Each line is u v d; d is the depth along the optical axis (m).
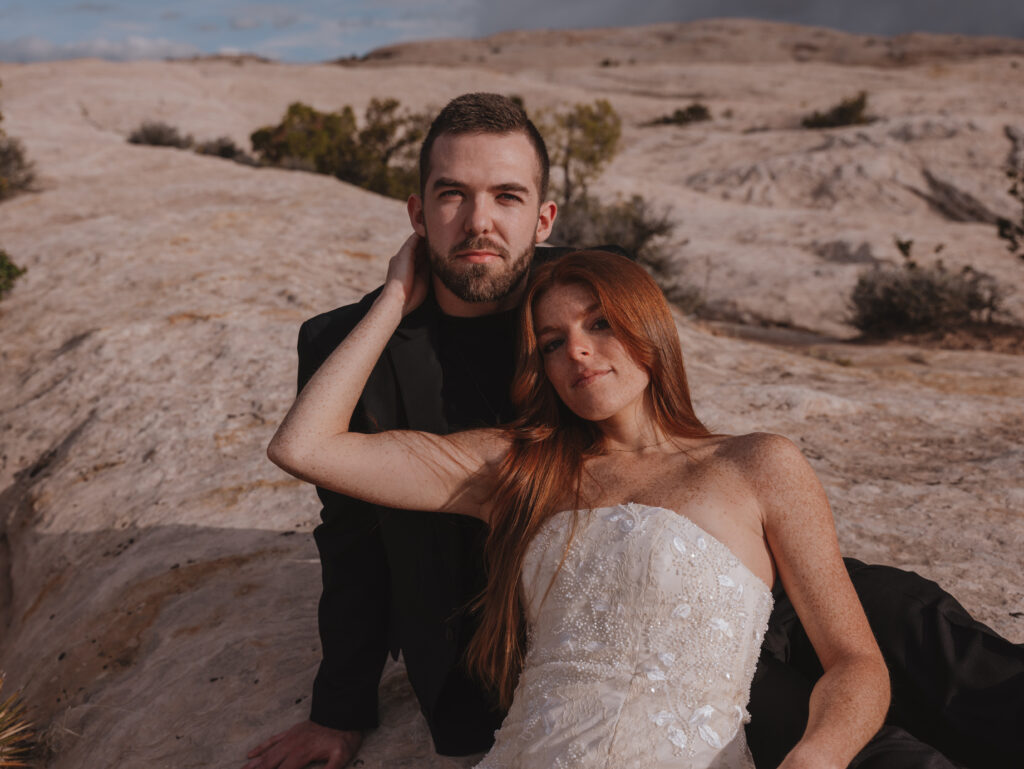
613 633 1.74
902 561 3.56
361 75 59.06
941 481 4.58
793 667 2.19
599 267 1.95
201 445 5.30
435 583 2.21
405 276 2.14
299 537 3.96
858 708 1.60
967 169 30.64
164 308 8.06
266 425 5.48
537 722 1.75
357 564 2.42
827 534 1.79
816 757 1.54
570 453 1.98
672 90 72.94
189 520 4.32
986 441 5.46
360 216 12.48
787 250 22.03
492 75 63.38
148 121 34.91
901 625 2.01
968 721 1.89
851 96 62.09
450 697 2.34
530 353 2.03
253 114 42.56
